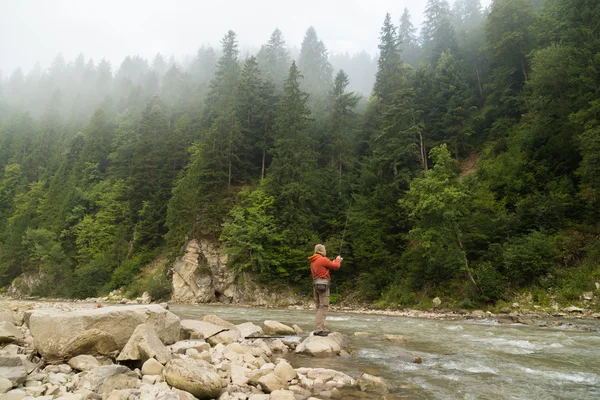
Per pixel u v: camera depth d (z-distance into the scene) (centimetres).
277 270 3225
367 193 3375
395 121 3509
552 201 2233
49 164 7088
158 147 5156
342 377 528
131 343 544
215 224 3638
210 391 426
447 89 4122
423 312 2136
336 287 3095
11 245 5178
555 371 574
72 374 484
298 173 3712
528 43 3838
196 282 3419
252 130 4672
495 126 3656
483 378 531
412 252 2606
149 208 4600
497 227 2370
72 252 4906
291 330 932
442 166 2317
